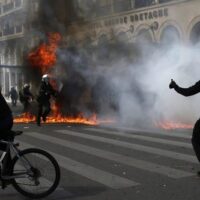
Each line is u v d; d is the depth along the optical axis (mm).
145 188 5449
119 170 6488
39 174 5090
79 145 8914
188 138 9625
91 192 5324
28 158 5109
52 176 5184
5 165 5023
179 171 6316
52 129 12016
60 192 5348
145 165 6789
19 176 5047
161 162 6992
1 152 5117
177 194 5145
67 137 10219
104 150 8234
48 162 5172
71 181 5883
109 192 5309
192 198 4969
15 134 5098
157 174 6168
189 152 7820
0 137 5070
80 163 7059
